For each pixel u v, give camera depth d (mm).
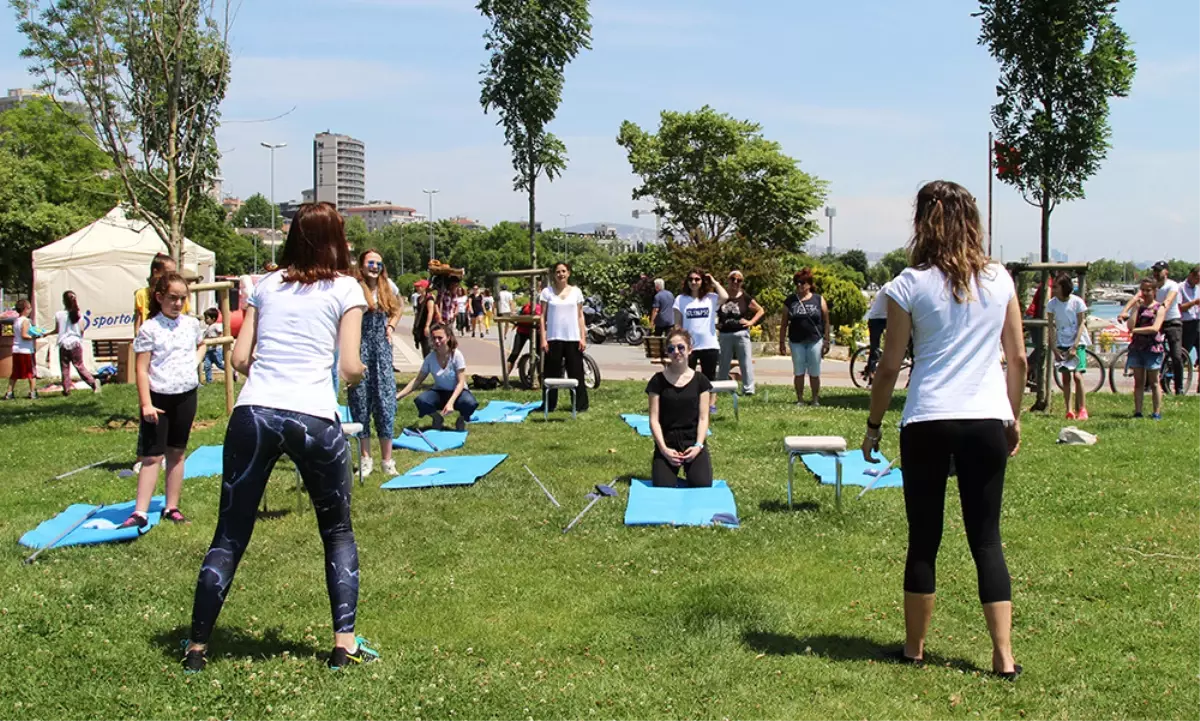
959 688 4102
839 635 4773
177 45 12656
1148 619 4910
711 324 11820
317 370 4309
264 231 155250
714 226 47625
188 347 6938
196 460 9367
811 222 47344
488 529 6762
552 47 15719
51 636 4684
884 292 4320
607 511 7188
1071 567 5750
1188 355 15133
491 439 10547
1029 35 13789
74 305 16438
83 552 6219
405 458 9477
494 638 4734
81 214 33188
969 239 4223
